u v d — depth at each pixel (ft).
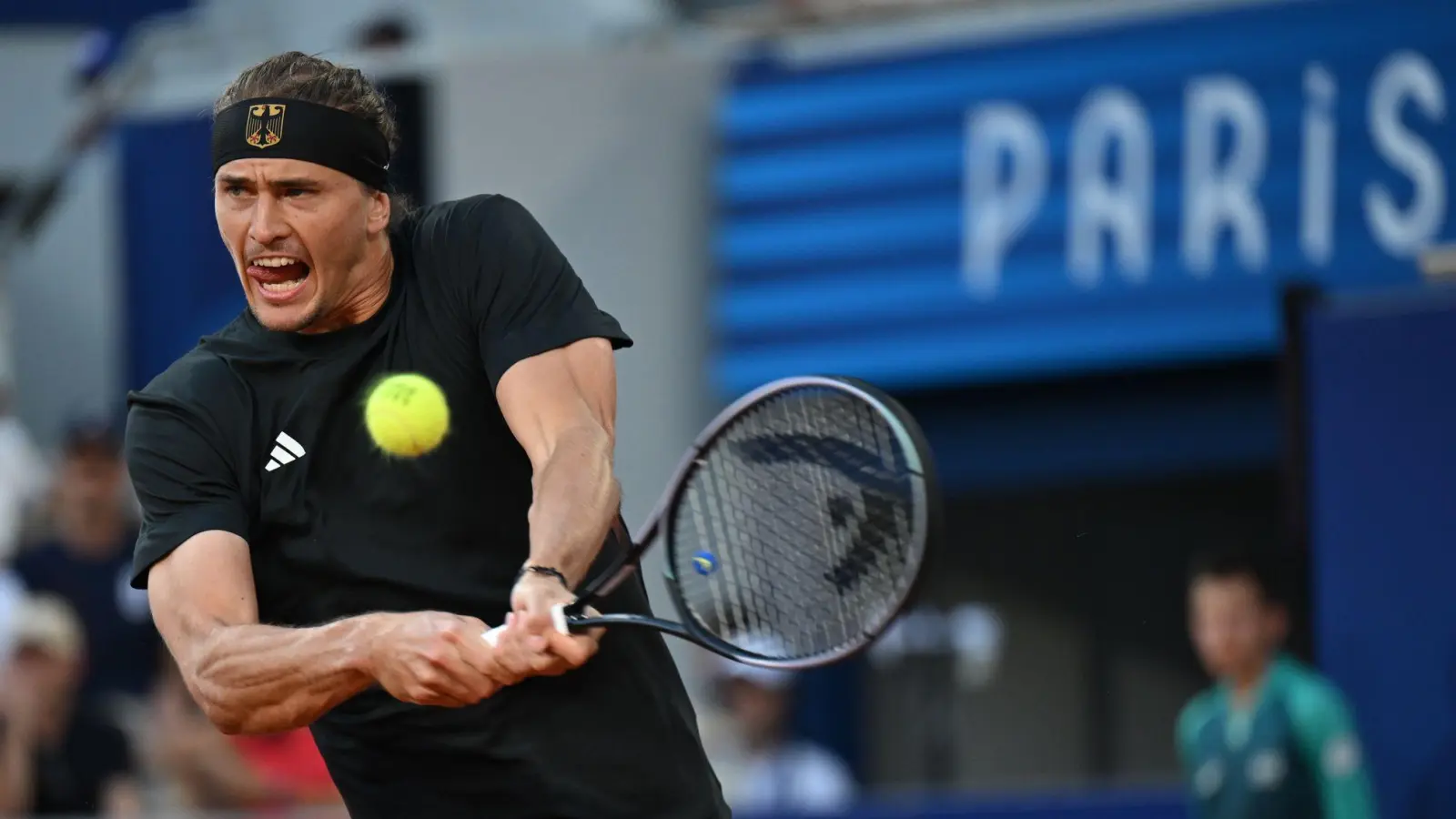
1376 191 91.56
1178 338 94.73
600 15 117.91
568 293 33.58
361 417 33.30
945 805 73.05
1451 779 66.95
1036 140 98.63
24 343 112.78
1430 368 67.92
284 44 118.42
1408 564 67.97
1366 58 92.32
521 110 105.19
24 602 84.17
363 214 32.27
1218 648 70.33
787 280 103.04
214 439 33.17
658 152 105.50
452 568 33.73
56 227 113.91
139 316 112.68
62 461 93.71
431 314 33.45
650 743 34.94
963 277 99.50
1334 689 68.90
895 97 102.27
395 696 30.25
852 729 110.52
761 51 107.04
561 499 30.91
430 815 35.29
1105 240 96.84
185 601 32.32
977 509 109.60
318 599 34.09
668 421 104.12
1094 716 106.93
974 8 102.83
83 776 77.20
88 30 128.47
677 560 33.88
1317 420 69.67
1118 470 99.35
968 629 109.60
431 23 117.08
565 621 29.76
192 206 112.78
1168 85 96.17
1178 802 72.13
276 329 32.53
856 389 32.14
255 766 79.77
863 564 32.60
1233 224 94.38
